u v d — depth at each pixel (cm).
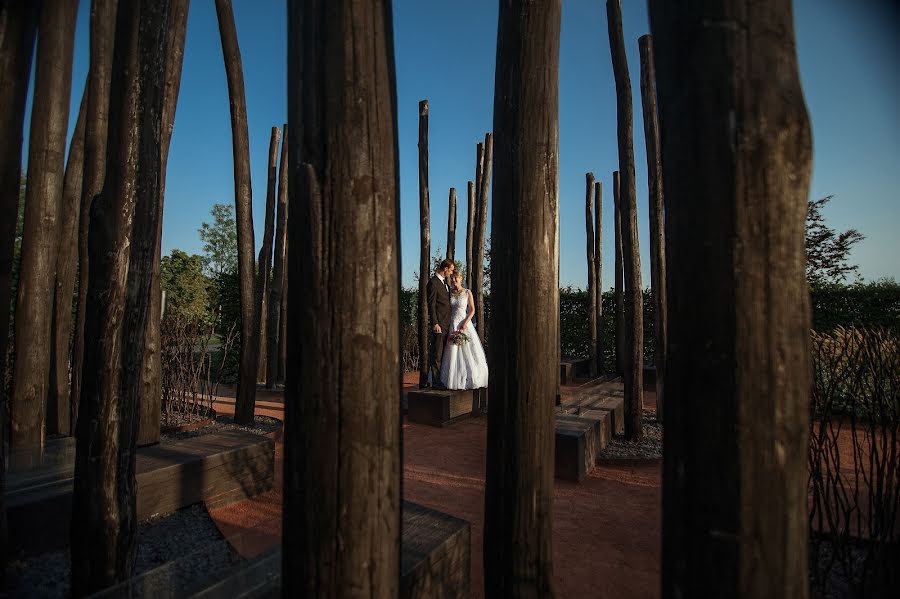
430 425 585
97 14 303
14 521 220
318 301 100
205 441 352
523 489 160
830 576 222
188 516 288
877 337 229
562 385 905
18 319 283
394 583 107
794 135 74
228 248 4206
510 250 168
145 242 160
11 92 191
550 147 170
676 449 78
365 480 101
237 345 914
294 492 102
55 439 327
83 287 380
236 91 502
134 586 166
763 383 73
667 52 81
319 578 100
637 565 243
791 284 74
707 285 75
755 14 75
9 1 189
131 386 160
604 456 430
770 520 73
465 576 208
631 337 472
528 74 168
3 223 188
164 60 162
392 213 108
